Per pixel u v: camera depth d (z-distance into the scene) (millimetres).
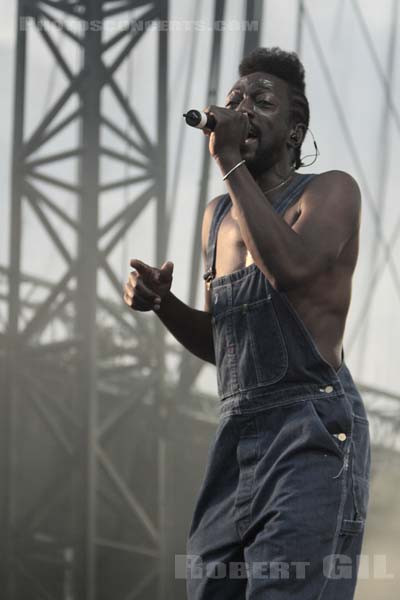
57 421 16484
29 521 15656
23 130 15711
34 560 15758
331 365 2576
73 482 15438
